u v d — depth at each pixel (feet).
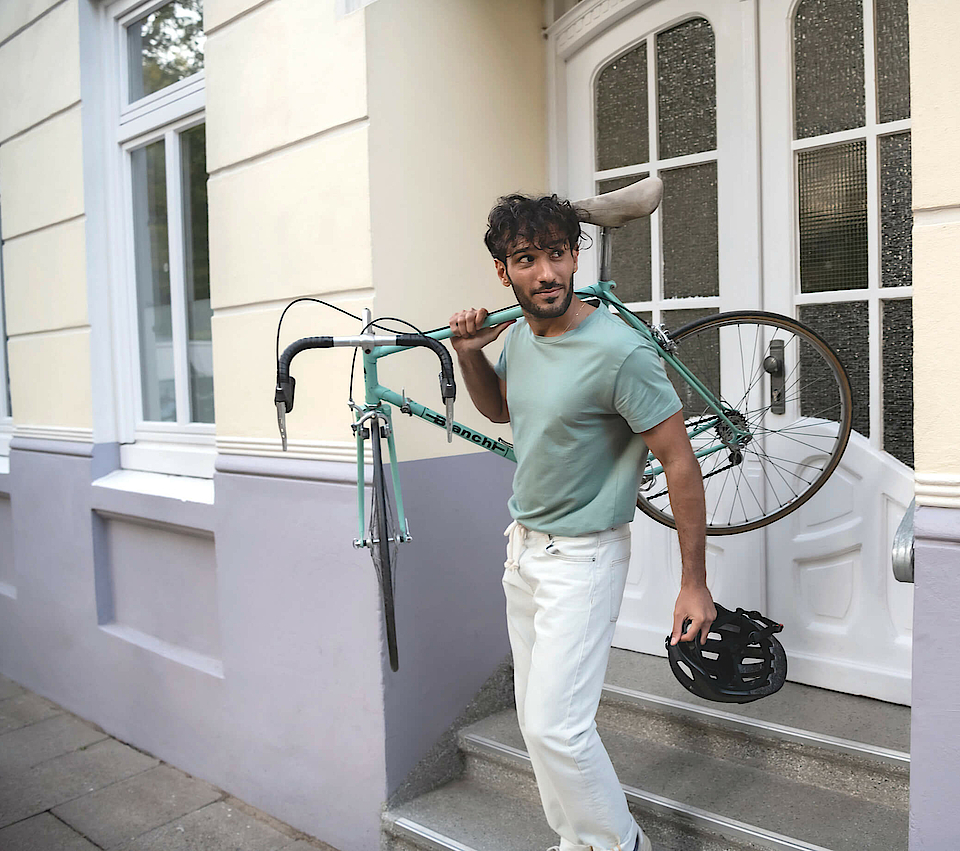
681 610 5.97
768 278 8.93
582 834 6.19
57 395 13.65
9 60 14.33
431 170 9.18
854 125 8.35
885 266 8.25
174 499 11.16
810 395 8.77
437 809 8.72
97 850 9.56
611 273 10.35
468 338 6.79
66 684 13.70
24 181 14.11
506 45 10.07
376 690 8.70
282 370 6.57
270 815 10.12
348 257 8.74
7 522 15.70
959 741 5.29
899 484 8.18
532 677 6.19
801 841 6.78
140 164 12.79
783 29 8.68
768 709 8.29
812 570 8.84
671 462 5.89
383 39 8.63
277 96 9.38
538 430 6.12
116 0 12.56
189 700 11.14
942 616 5.32
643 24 9.73
